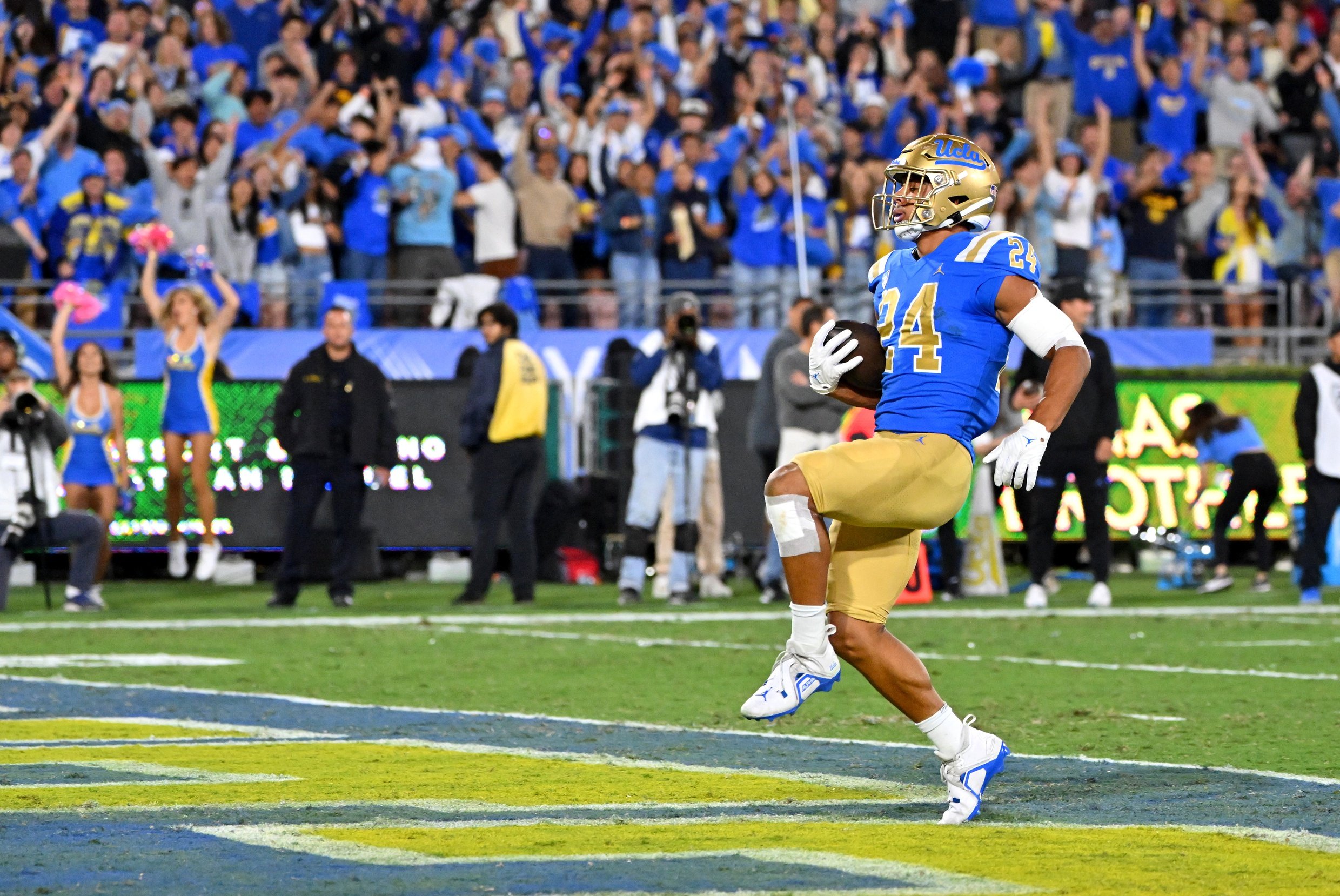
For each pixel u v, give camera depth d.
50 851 17.11
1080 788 21.39
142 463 62.16
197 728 27.17
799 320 52.22
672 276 72.38
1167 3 91.81
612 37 85.25
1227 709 29.58
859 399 20.44
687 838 17.94
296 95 76.00
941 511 19.22
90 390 55.56
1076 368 18.89
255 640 42.22
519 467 53.47
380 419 52.84
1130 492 66.12
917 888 15.37
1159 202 77.62
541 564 64.06
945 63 92.12
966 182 19.72
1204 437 58.56
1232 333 73.19
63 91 70.44
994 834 18.25
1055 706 30.02
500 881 15.65
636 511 53.09
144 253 62.47
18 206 67.75
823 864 16.48
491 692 32.25
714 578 57.50
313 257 69.31
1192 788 21.38
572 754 24.31
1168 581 60.44
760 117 80.94
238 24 81.19
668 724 27.84
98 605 52.53
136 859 16.69
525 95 80.50
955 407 19.27
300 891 15.23
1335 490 53.28
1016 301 19.11
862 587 19.53
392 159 71.44
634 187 72.75
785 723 27.73
